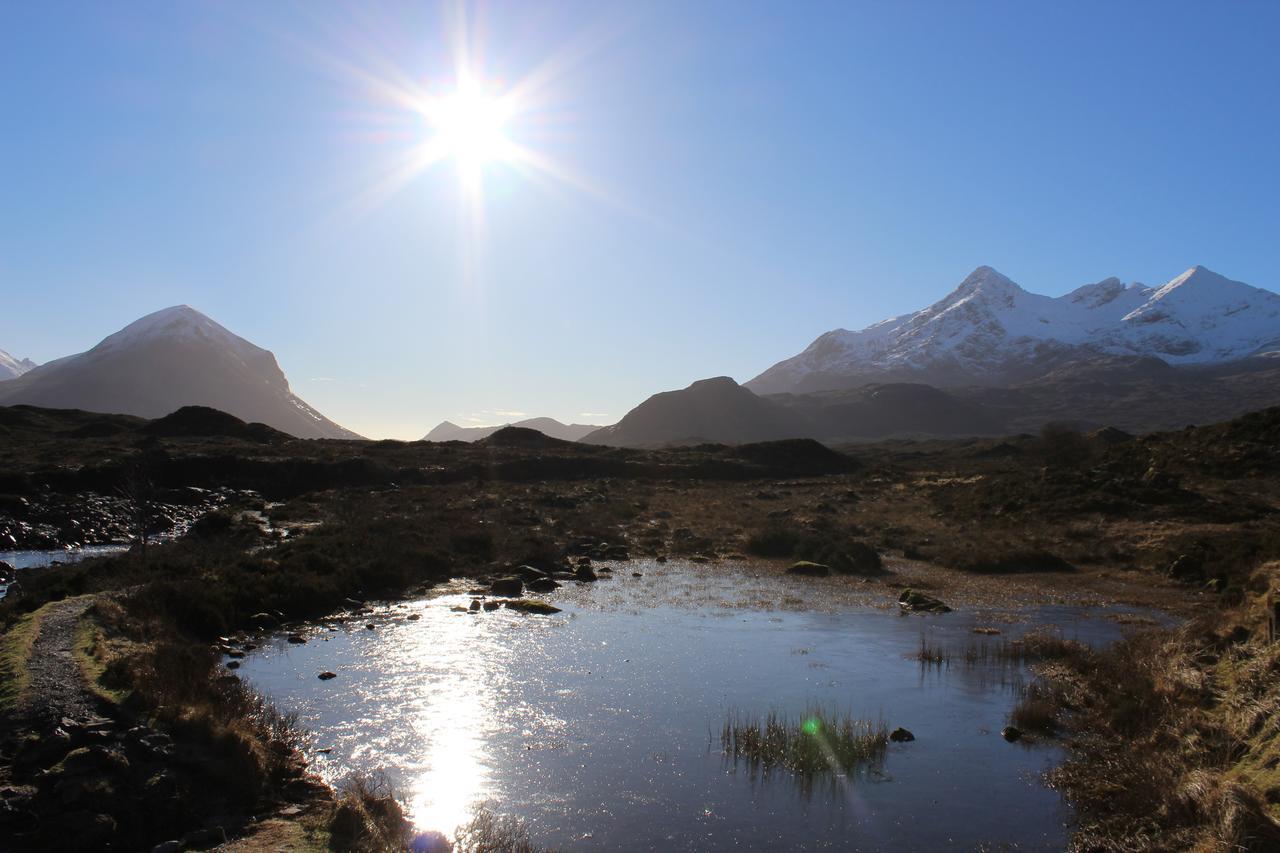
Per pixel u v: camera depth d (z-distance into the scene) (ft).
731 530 132.57
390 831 29.86
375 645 58.90
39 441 221.25
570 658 55.83
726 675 52.26
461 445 266.57
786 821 32.32
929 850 30.14
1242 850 26.86
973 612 74.18
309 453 208.74
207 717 35.45
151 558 79.05
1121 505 127.54
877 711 45.52
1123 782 34.83
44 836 26.09
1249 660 42.50
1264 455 147.64
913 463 295.48
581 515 142.61
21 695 35.29
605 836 30.89
